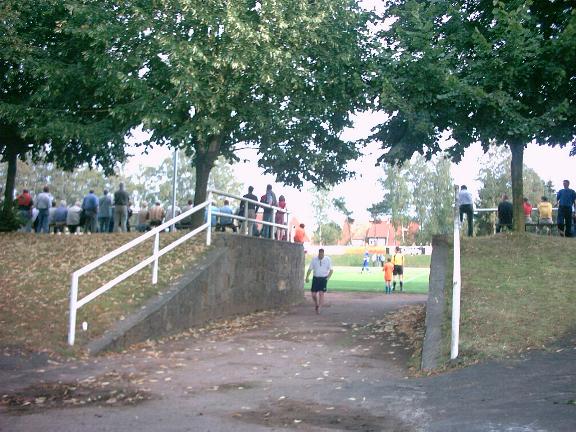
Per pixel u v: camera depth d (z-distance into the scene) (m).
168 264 14.55
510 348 9.01
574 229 21.64
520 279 12.54
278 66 17.89
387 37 17.88
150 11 17.61
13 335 10.52
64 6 17.83
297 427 5.96
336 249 78.69
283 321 15.17
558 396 6.45
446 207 86.19
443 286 12.75
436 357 9.27
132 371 9.01
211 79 17.78
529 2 14.62
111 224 24.03
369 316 16.03
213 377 8.66
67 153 23.16
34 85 20.78
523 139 15.45
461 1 16.97
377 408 6.68
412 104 15.80
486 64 15.27
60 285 13.36
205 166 20.34
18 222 20.27
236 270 16.23
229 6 16.61
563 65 15.00
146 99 17.38
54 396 7.43
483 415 6.00
